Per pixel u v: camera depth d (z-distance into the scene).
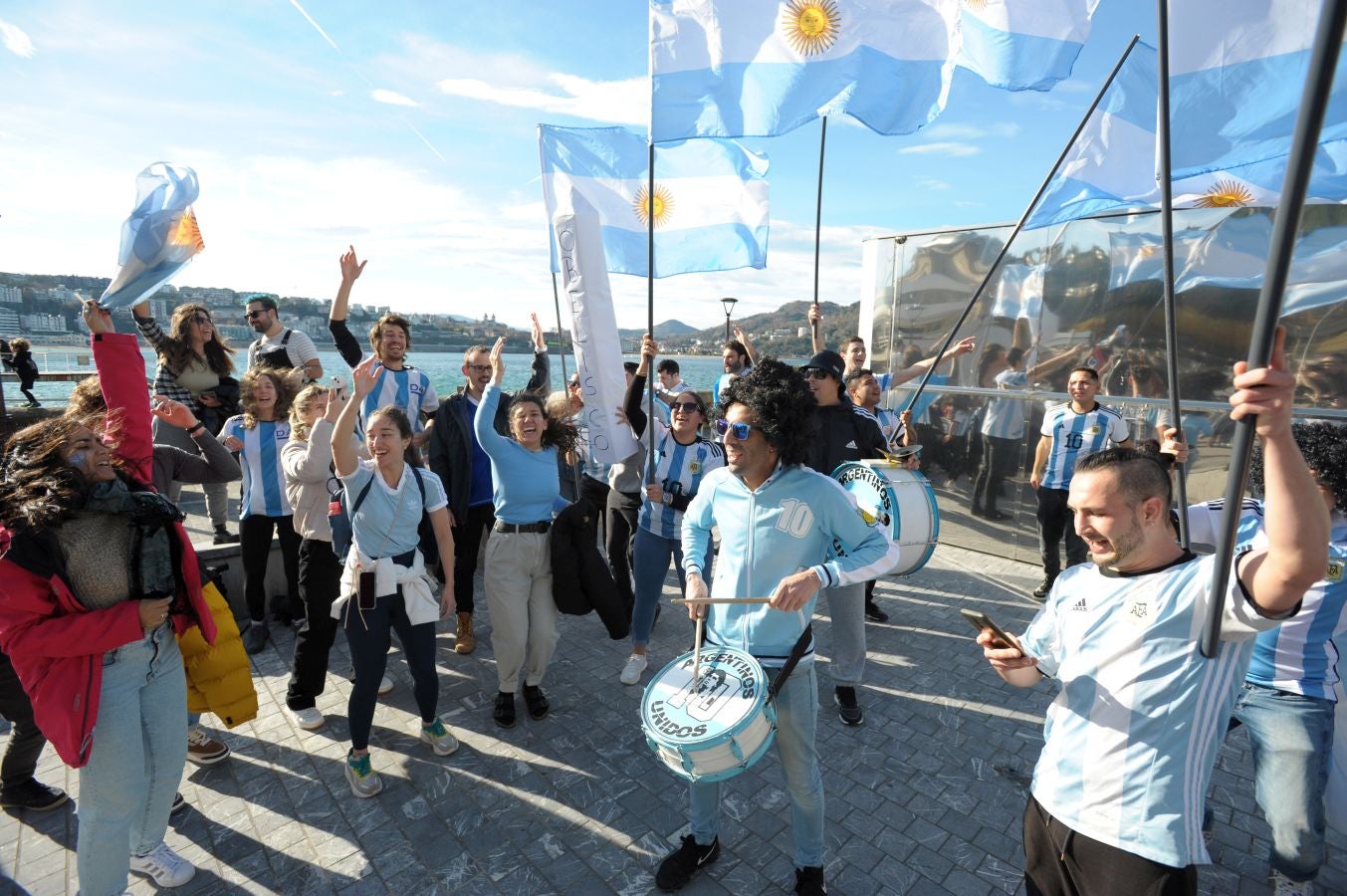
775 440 2.45
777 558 2.49
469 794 3.35
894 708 4.15
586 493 6.07
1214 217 5.61
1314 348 5.26
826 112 3.79
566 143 5.48
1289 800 2.37
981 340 7.02
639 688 4.40
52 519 2.18
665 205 5.64
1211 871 2.86
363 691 3.28
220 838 3.04
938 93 3.82
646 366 4.28
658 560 4.42
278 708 4.11
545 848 3.00
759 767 3.55
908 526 3.86
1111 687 1.70
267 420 4.75
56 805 3.19
